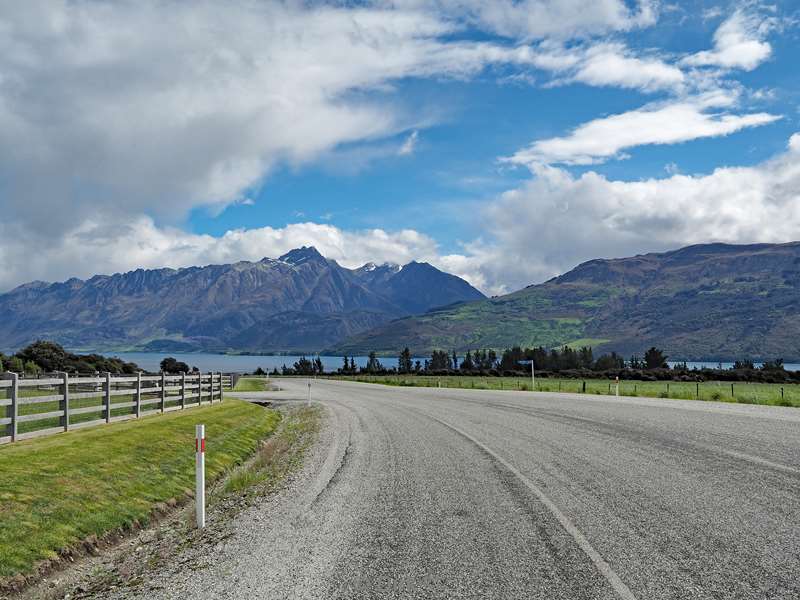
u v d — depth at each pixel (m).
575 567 5.75
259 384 72.81
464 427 19.23
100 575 7.16
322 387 63.59
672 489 9.11
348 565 6.03
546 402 31.77
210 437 18.14
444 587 5.34
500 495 8.98
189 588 5.74
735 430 16.72
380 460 13.09
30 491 9.48
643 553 6.12
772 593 5.06
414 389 55.25
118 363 66.12
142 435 15.70
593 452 13.05
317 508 8.73
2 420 12.86
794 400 32.31
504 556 6.13
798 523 7.17
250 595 5.38
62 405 15.13
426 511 8.17
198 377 27.17
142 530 9.61
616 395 40.19
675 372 75.81
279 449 17.17
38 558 7.51
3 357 45.69
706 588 5.18
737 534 6.74
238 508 9.60
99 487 10.53
